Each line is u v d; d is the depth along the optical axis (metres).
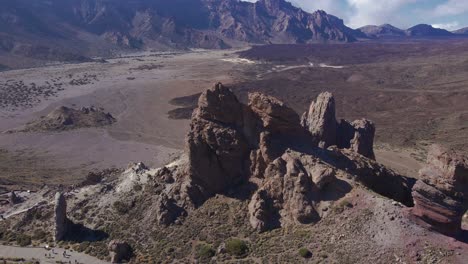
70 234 68.88
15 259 64.31
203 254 59.28
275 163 63.03
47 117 177.38
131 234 66.25
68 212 73.00
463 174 50.31
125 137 161.12
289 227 59.09
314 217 58.41
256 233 60.25
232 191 66.75
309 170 62.84
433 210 52.00
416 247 51.22
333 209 58.12
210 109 67.44
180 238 63.19
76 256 64.19
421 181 52.78
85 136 160.88
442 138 153.12
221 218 64.06
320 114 85.94
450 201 50.97
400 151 140.25
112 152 143.88
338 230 55.78
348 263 52.03
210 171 67.62
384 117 191.12
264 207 61.12
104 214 71.00
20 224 73.69
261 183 65.12
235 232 61.50
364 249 52.75
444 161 51.25
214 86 67.62
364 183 64.56
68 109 183.12
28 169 126.25
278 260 55.19
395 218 54.19
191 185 67.94
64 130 166.62
